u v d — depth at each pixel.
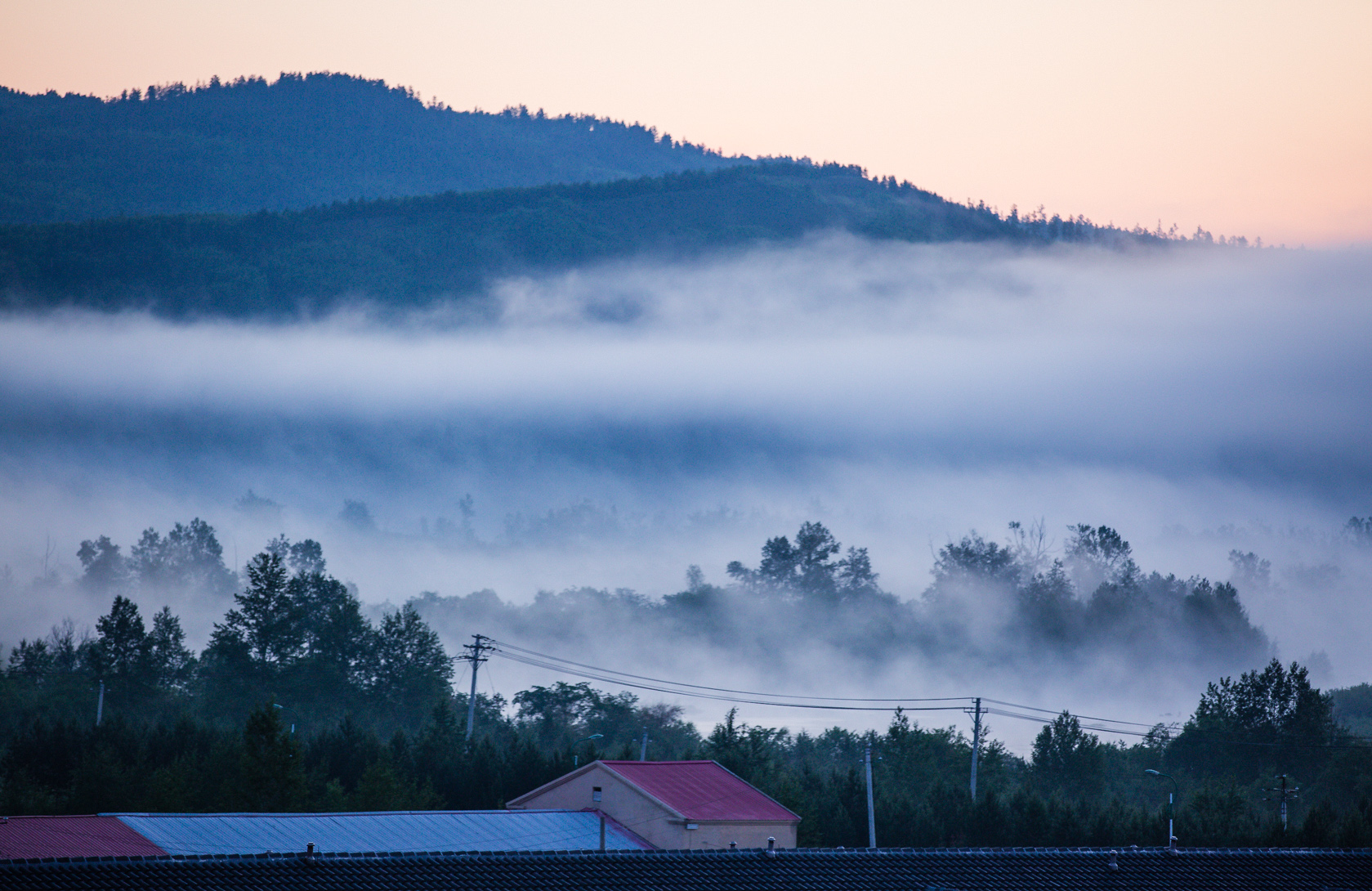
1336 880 131.00
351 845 156.62
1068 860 130.62
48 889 100.38
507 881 113.06
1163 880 127.56
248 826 160.50
